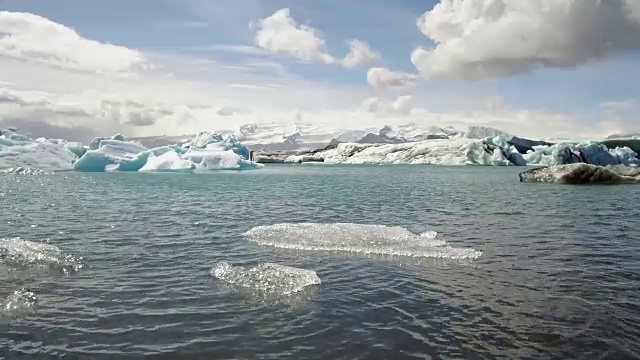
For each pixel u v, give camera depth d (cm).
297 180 3922
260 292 700
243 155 6712
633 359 478
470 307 639
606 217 1576
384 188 3039
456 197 2361
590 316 604
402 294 696
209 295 686
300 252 979
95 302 650
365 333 546
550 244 1091
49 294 684
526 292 707
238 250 1005
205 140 6731
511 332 550
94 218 1522
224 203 2025
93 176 4234
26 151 5047
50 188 2862
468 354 491
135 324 569
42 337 527
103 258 929
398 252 969
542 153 8169
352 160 10844
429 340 526
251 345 511
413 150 10019
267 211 1736
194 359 475
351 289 721
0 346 502
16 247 934
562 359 478
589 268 859
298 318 594
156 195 2408
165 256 948
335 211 1747
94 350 494
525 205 1961
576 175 3288
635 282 765
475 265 878
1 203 1994
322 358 480
